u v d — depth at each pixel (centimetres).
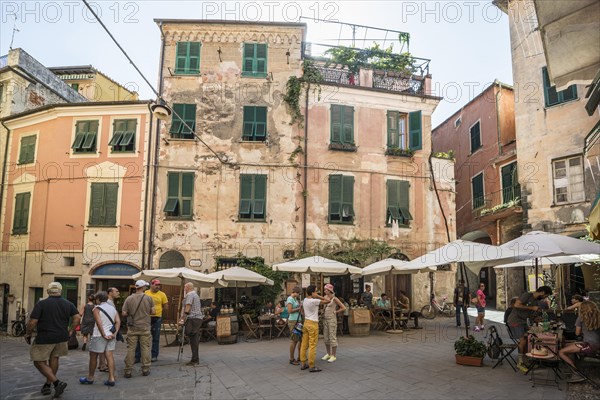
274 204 1867
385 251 1884
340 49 2064
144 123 1894
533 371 762
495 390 684
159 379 802
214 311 1505
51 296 699
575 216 1647
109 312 782
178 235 1811
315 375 806
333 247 1872
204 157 1872
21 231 1948
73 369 907
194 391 717
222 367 905
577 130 1684
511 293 2023
